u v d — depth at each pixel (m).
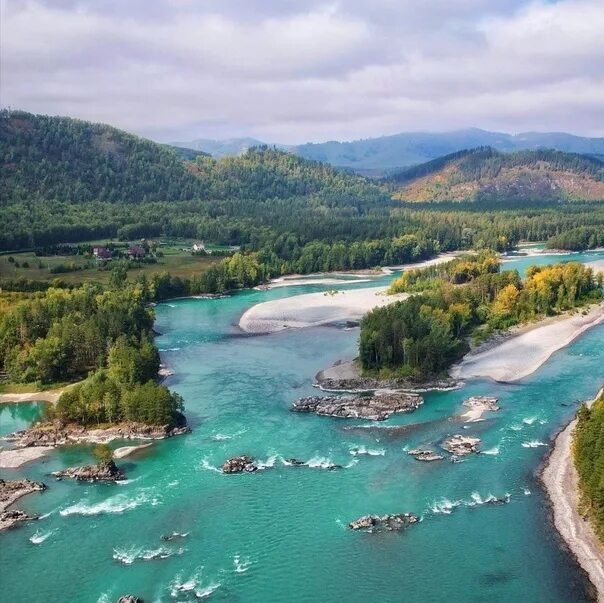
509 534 99.56
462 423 143.00
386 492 112.94
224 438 137.50
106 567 93.44
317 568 92.56
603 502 97.81
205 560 94.81
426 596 86.56
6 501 111.88
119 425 141.88
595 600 84.94
